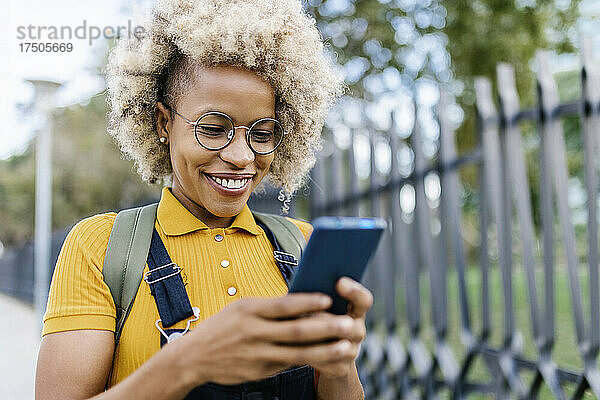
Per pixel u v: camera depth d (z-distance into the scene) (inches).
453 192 131.9
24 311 592.4
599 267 96.9
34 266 633.6
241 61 48.2
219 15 48.4
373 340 171.3
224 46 46.9
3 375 274.1
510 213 116.0
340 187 177.8
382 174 164.2
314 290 33.7
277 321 30.9
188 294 47.9
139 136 55.9
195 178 48.6
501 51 297.3
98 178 655.1
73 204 676.1
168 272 47.2
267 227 55.1
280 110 54.4
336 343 31.3
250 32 48.1
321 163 181.9
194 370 32.4
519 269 350.0
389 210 156.9
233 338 31.0
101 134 637.9
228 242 51.1
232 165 47.7
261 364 31.4
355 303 33.1
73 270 45.1
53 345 42.8
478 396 151.3
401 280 154.6
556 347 177.8
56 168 652.7
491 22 303.4
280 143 53.9
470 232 553.6
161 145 56.2
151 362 33.9
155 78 52.6
